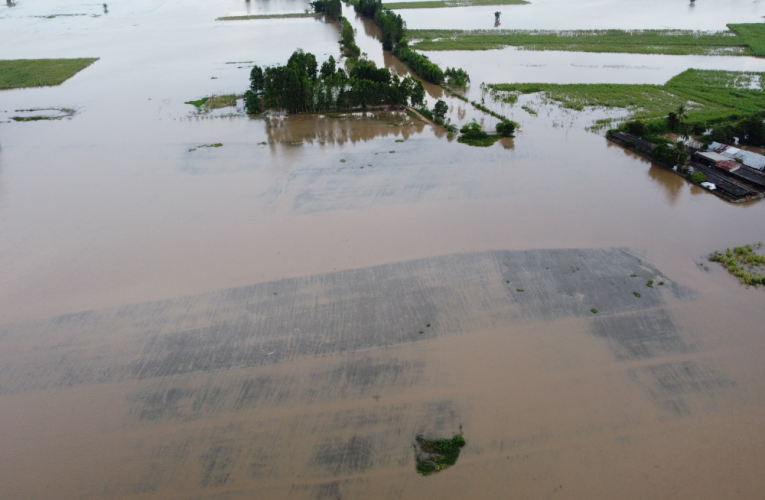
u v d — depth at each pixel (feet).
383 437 89.30
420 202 160.76
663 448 86.48
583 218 150.41
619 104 245.45
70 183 175.73
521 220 149.79
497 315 114.52
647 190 166.50
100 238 144.46
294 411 93.97
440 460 85.61
